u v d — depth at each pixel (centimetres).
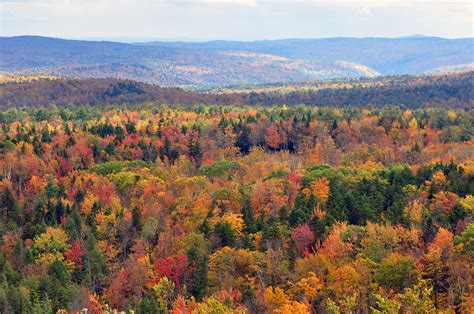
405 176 12000
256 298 7481
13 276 8481
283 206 10450
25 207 11725
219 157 16712
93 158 16075
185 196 11644
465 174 11562
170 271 8419
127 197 12444
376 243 8225
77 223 10519
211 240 9500
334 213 9969
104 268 9225
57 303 7956
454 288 7006
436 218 9462
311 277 7400
